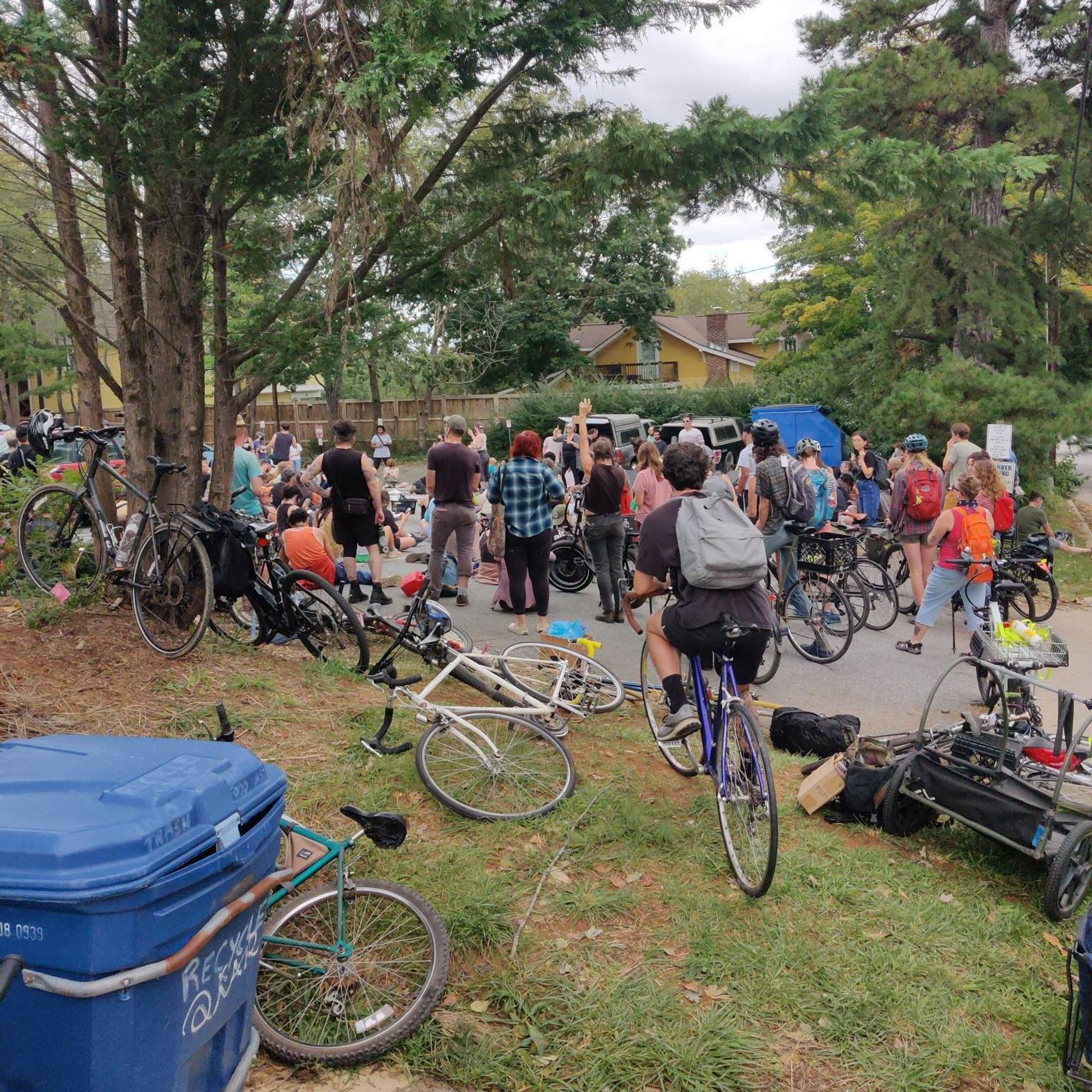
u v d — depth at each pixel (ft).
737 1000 11.63
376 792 15.43
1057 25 63.77
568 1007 11.30
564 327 134.21
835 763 17.22
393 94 20.07
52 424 24.41
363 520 30.81
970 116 66.23
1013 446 61.21
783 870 14.58
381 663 17.61
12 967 6.68
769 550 28.73
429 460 31.81
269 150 21.70
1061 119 64.34
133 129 20.54
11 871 6.77
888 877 14.90
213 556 20.42
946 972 12.48
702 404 102.17
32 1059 7.05
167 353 24.26
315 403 129.90
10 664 18.45
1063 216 66.85
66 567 23.75
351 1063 10.25
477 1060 10.34
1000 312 64.28
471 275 27.40
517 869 14.06
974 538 27.89
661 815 16.07
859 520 45.42
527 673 21.95
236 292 29.68
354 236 21.89
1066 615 37.50
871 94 64.03
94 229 24.25
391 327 28.30
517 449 28.53
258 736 17.06
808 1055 10.89
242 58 22.12
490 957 12.10
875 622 33.94
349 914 11.33
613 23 24.75
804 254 112.37
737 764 14.29
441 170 24.73
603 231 29.45
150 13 20.85
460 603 34.35
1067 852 13.78
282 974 10.89
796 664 29.30
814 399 86.53
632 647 30.01
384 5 21.36
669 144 24.07
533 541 28.78
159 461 20.70
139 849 6.97
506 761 16.22
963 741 16.29
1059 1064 10.98
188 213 23.62
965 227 66.69
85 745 8.65
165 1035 7.30
